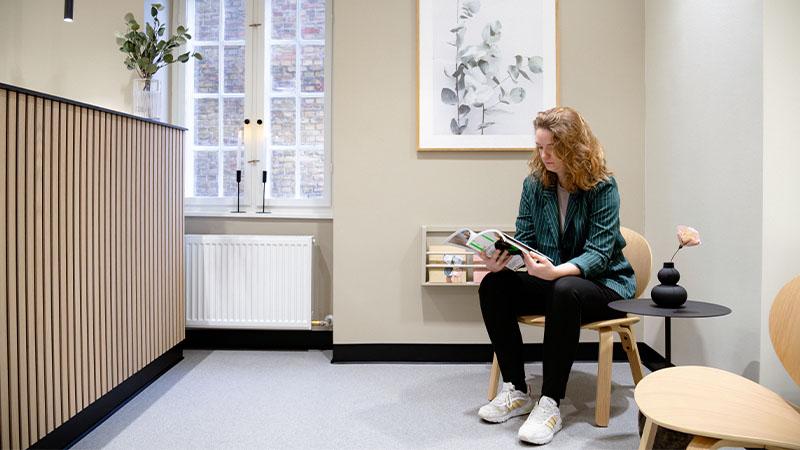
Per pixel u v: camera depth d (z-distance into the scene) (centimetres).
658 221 289
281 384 267
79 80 326
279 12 346
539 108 306
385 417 224
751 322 207
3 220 161
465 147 307
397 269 310
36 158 175
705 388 145
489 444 198
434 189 309
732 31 219
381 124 309
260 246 321
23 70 323
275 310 322
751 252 207
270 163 348
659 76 288
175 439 203
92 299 209
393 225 310
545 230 233
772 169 200
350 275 310
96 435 206
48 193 182
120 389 237
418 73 306
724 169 225
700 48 245
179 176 295
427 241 309
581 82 307
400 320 310
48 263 182
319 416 225
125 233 235
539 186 235
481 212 309
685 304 206
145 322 256
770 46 200
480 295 228
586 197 221
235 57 349
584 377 276
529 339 310
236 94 350
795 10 200
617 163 308
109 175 221
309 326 321
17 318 168
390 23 308
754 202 205
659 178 288
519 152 308
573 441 200
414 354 310
